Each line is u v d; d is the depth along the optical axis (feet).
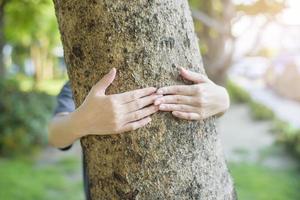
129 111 2.66
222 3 11.93
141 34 2.69
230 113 24.84
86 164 3.16
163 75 2.74
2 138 15.56
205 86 2.83
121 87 2.71
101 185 2.90
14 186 11.73
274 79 30.76
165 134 2.74
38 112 16.63
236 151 16.39
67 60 2.93
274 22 12.11
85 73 2.81
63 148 3.43
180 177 2.77
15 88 17.65
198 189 2.82
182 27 2.84
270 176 13.21
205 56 12.28
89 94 2.72
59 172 13.64
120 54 2.69
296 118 21.58
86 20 2.73
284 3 11.89
